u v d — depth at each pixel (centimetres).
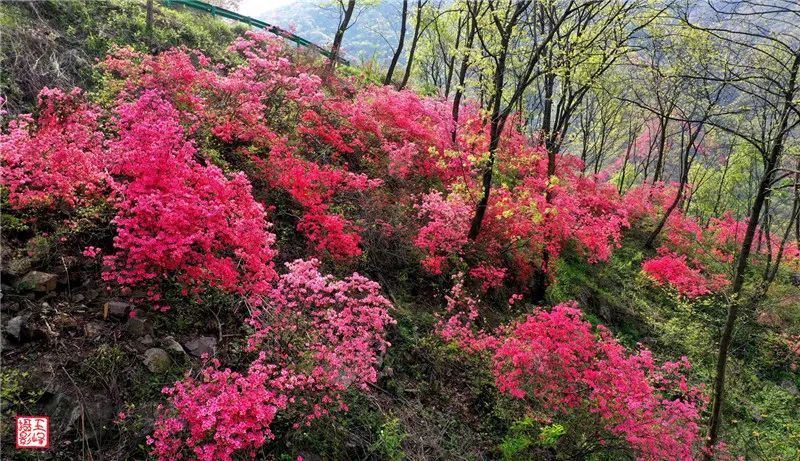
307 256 835
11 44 844
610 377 729
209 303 629
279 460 521
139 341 539
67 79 903
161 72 913
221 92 993
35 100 812
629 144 2523
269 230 846
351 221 942
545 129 1417
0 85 767
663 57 1457
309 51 1653
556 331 778
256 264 603
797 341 1351
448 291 984
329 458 560
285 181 856
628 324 1338
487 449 704
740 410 1116
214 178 618
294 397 539
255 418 462
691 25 713
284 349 593
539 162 1460
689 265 1805
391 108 1266
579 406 749
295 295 637
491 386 800
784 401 1193
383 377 716
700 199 2709
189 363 550
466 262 1097
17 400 442
